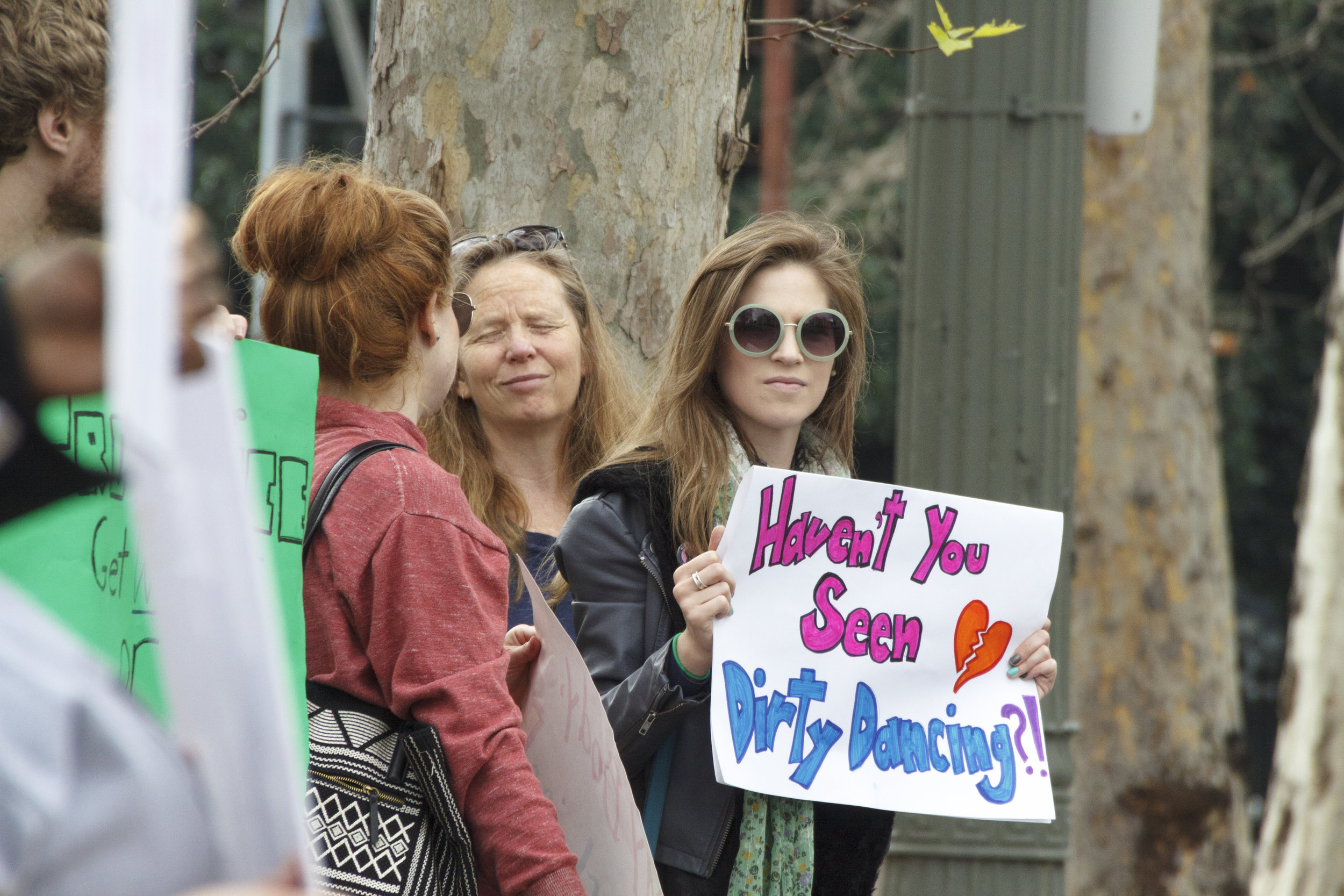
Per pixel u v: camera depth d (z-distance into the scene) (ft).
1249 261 143.64
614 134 40.75
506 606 23.80
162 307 7.22
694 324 31.09
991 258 45.03
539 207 40.83
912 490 29.53
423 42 40.88
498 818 22.12
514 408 39.27
